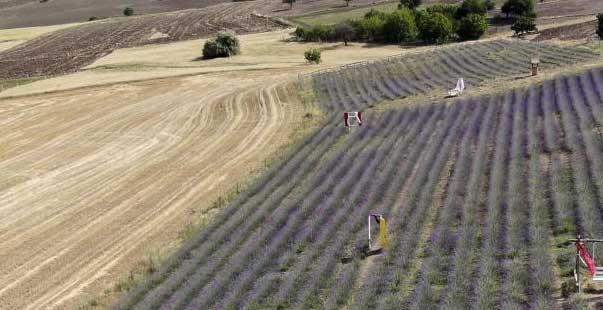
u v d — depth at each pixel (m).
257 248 24.91
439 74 54.19
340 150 36.38
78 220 32.75
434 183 28.45
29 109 60.41
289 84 61.22
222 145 44.19
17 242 30.56
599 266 18.69
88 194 36.56
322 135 41.12
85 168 41.53
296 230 26.08
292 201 29.42
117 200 35.19
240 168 38.56
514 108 37.66
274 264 23.28
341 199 28.64
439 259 21.09
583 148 28.72
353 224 25.22
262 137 45.00
